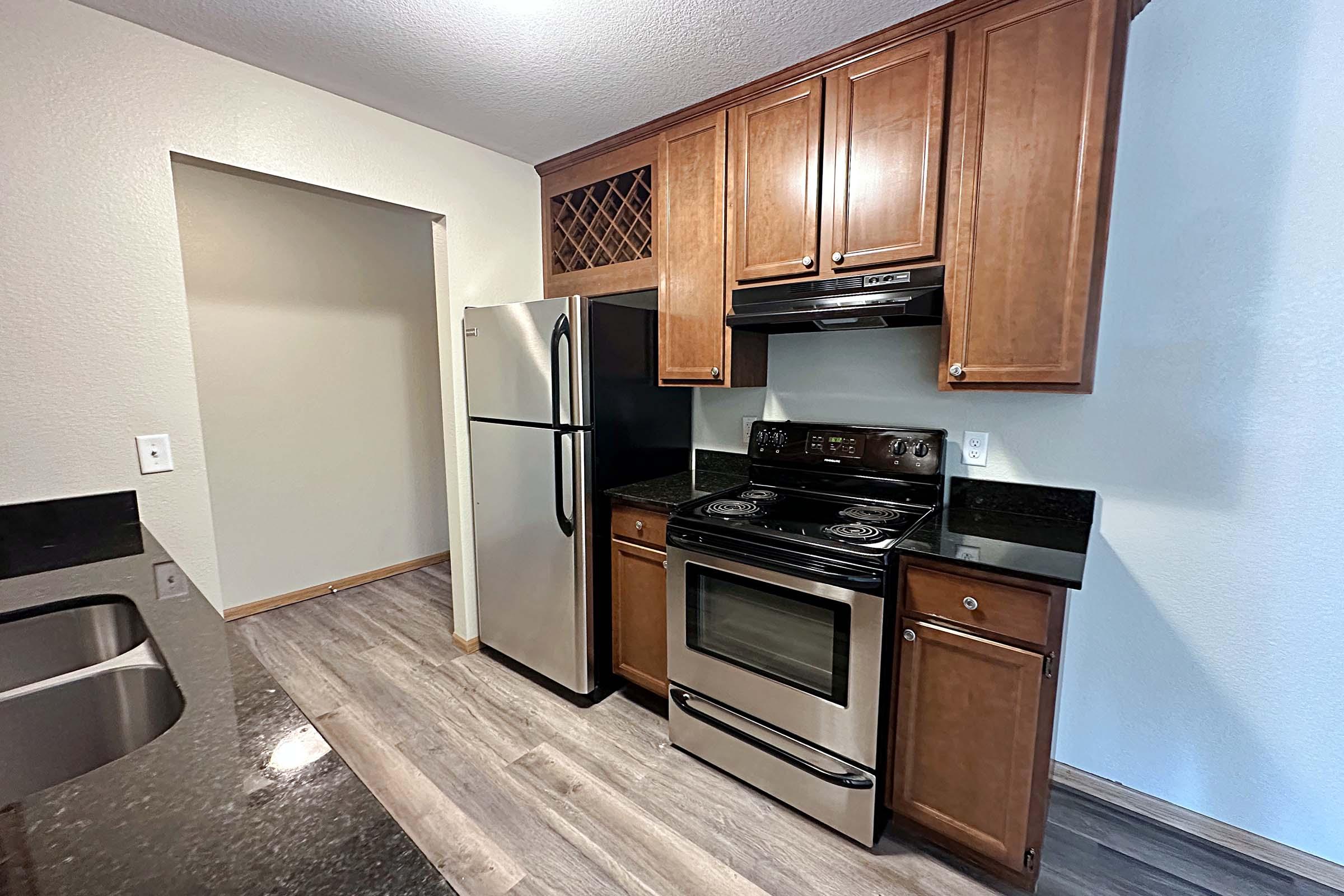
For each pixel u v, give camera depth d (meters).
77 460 1.67
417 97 2.15
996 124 1.58
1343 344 1.42
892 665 1.62
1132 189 1.64
